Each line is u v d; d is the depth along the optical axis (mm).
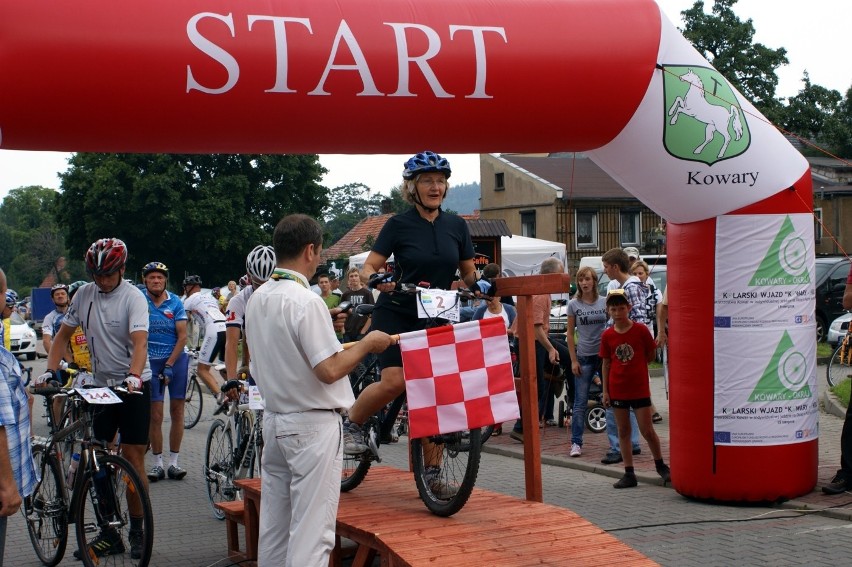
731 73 34375
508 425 12273
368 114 5883
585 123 6473
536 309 10898
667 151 6855
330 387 4570
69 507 6254
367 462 6035
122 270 6434
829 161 39781
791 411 7297
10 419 4125
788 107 35500
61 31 5191
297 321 4477
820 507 7109
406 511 5449
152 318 9109
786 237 7195
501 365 5051
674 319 7578
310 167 41312
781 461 7277
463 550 4590
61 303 12305
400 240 5344
